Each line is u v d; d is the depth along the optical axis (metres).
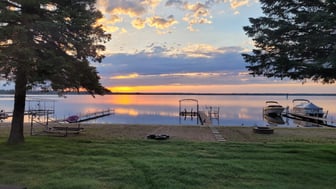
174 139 14.97
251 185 6.14
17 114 11.27
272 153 9.81
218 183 6.28
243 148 10.86
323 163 8.25
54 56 9.38
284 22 8.11
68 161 8.23
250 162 8.30
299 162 8.34
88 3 10.73
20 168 7.43
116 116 41.47
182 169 7.36
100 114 40.91
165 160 8.42
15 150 9.78
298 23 7.94
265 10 8.46
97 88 11.98
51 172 7.07
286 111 42.72
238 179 6.59
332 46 7.18
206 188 5.95
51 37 9.77
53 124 22.77
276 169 7.48
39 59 9.08
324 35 7.16
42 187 5.89
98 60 11.45
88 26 10.22
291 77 8.38
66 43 10.09
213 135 16.97
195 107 63.03
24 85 10.03
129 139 13.71
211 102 88.31
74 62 10.54
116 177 6.64
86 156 8.99
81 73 11.10
